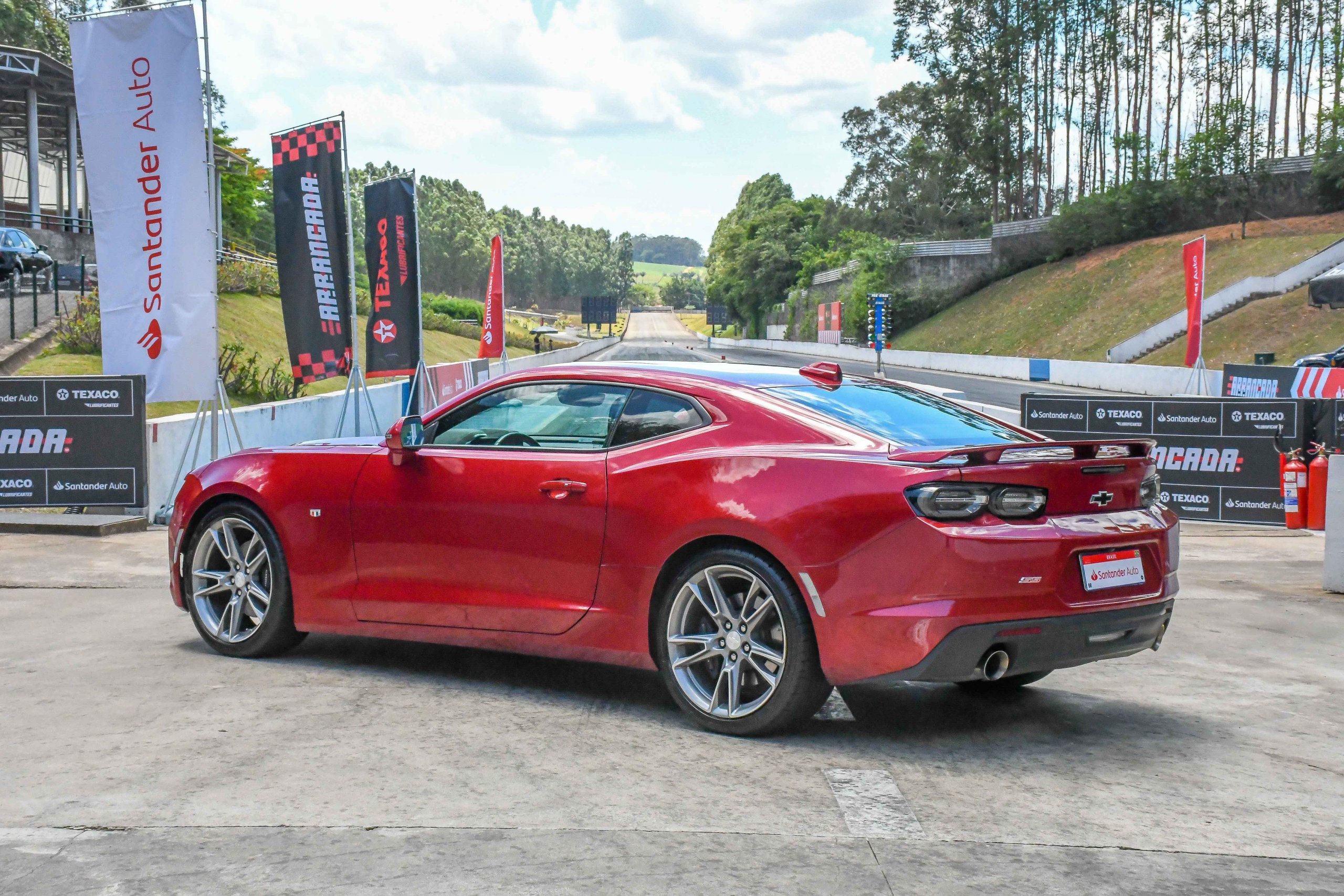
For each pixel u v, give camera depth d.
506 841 3.25
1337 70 67.38
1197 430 12.91
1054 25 87.88
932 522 4.02
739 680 4.41
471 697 4.97
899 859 3.17
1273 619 7.25
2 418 11.73
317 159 15.31
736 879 3.00
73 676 5.28
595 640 4.71
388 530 5.22
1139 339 51.28
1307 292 49.53
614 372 4.98
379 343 19.09
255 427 14.97
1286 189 64.38
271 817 3.42
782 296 135.62
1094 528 4.29
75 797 3.58
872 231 107.19
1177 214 70.25
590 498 4.70
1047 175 96.31
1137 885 3.01
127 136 11.70
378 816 3.44
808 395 4.74
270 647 5.64
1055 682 5.54
